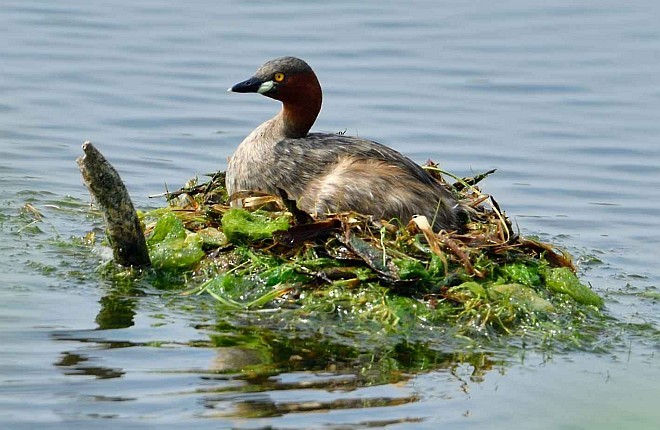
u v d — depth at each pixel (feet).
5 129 62.08
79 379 34.71
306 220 42.39
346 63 73.46
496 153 62.08
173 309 40.42
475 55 75.61
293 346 37.83
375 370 36.40
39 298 40.98
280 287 40.83
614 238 52.75
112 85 68.95
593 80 72.23
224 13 81.51
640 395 35.37
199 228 44.65
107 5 82.48
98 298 41.19
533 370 37.06
